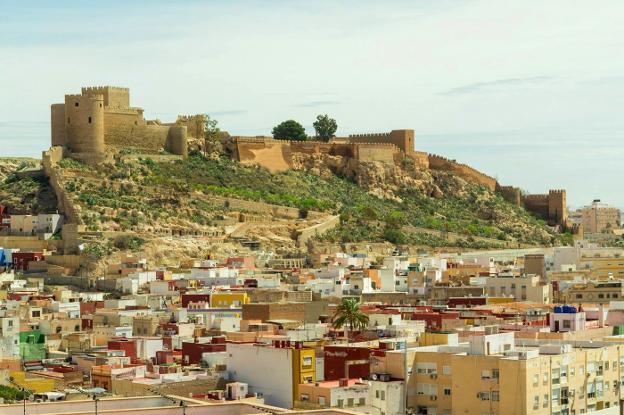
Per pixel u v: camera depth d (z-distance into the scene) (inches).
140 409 5915.4
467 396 7819.9
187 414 5974.4
